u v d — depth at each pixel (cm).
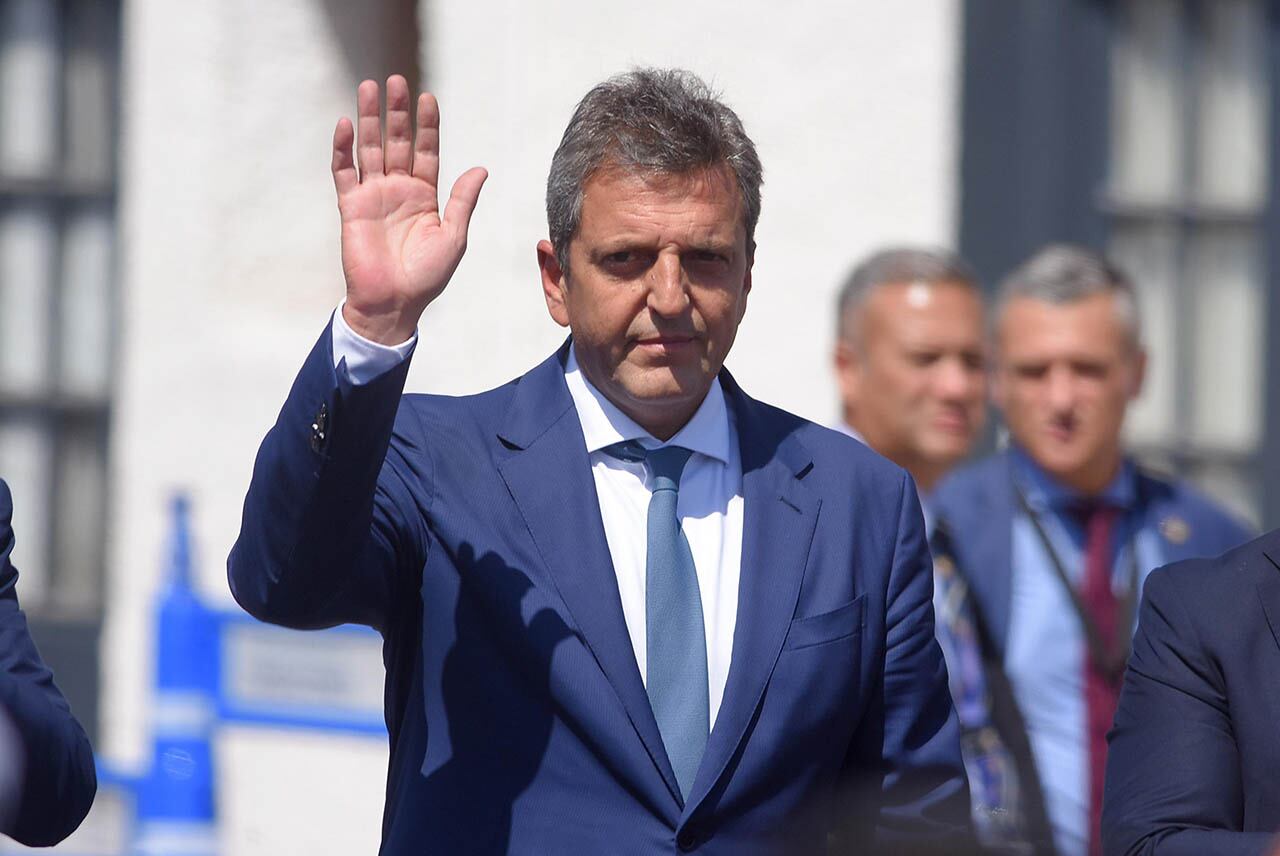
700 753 956
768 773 960
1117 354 1456
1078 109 2016
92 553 2259
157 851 1616
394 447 1012
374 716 1595
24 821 923
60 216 2266
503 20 2036
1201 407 2075
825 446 1055
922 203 1981
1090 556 1432
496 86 2039
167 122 2162
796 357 1998
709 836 948
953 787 1018
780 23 2000
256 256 2175
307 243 2189
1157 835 988
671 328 968
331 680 1603
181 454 2153
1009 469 1461
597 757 951
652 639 973
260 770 2045
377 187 965
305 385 931
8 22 2267
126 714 2156
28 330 2275
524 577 973
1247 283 2059
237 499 2136
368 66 2202
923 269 1510
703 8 2009
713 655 982
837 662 983
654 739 948
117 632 2162
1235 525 1482
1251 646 1022
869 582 1012
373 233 952
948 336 1492
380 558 977
